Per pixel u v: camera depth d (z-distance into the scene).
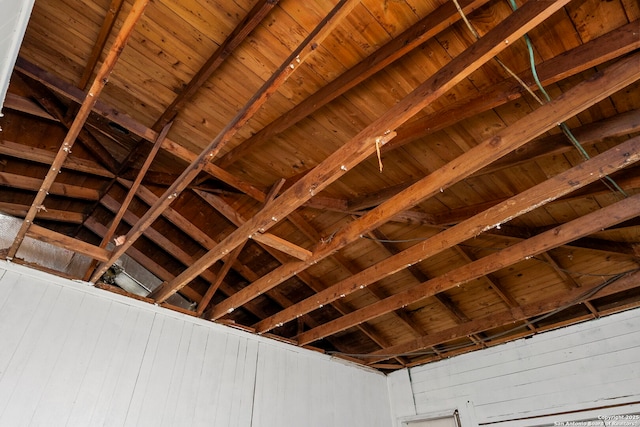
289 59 1.89
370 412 5.21
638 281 3.50
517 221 3.52
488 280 4.21
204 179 3.82
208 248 4.38
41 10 2.53
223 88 2.87
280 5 2.29
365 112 2.82
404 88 2.59
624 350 3.85
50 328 3.21
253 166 3.56
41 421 2.89
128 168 3.87
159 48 2.65
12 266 3.23
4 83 1.52
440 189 2.35
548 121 1.86
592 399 3.89
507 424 4.37
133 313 3.74
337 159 2.21
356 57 2.47
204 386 3.86
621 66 1.67
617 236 3.42
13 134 3.40
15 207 3.72
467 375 4.95
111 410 3.23
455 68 1.79
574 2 1.96
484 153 2.11
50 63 2.89
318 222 4.13
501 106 2.53
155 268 4.55
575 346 4.18
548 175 2.98
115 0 2.31
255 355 4.46
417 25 2.19
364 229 2.77
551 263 3.76
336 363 5.29
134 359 3.54
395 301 3.92
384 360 5.79
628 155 2.04
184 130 3.28
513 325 4.74
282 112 2.97
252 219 2.84
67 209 4.16
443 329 5.14
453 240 2.86
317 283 4.90
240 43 2.50
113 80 2.95
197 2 2.35
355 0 1.64
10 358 2.95
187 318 4.09
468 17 2.10
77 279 3.52
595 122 2.41
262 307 5.30
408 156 3.12
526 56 2.21
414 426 5.26
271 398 4.32
